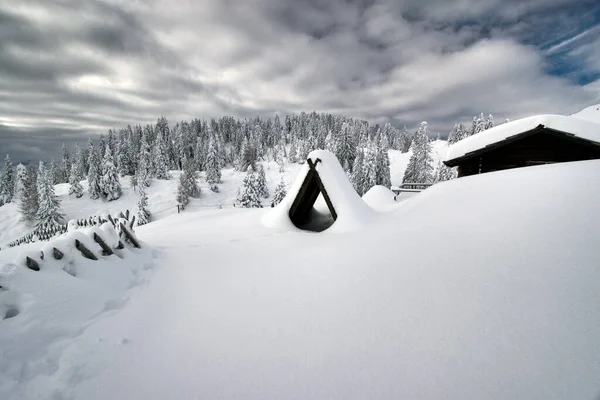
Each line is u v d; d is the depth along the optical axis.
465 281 3.20
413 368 2.29
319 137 89.06
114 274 4.55
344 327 2.98
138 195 52.19
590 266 2.76
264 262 5.35
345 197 8.23
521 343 2.28
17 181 55.06
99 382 2.50
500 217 4.32
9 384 2.43
